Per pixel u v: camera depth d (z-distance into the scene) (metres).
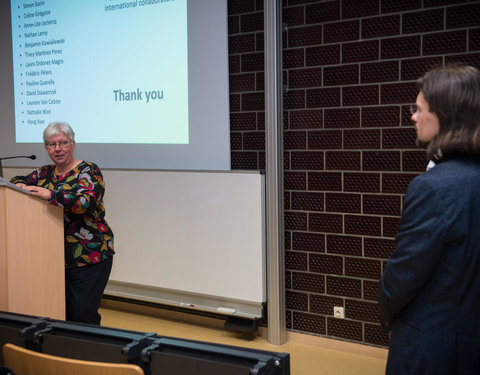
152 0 3.73
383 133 3.13
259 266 3.42
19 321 1.71
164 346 1.45
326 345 3.42
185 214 3.66
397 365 1.47
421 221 1.40
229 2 3.56
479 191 1.41
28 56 4.32
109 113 3.97
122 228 3.91
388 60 3.08
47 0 4.20
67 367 1.38
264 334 3.62
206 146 3.61
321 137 3.33
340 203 3.30
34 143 4.34
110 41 3.93
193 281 3.66
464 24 2.85
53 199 2.48
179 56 3.66
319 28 3.29
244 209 3.45
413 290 1.43
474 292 1.42
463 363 1.42
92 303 2.78
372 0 3.10
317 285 3.43
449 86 1.42
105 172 3.95
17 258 2.39
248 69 3.52
